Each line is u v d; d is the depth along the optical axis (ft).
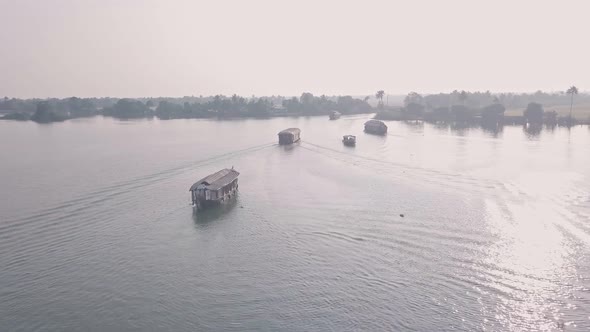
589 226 204.74
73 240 199.62
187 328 133.28
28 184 297.53
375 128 620.08
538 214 223.30
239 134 618.85
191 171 345.51
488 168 340.59
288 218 226.99
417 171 334.65
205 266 173.78
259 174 334.24
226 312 141.38
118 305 146.20
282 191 280.72
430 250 182.39
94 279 163.43
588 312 136.26
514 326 130.62
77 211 239.50
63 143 519.19
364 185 292.81
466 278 158.30
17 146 491.31
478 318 134.92
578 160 370.73
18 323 136.67
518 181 293.64
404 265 169.78
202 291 154.51
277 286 157.17
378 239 195.31
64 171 342.85
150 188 290.35
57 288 156.97
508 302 142.72
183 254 185.06
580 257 172.55
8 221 222.48
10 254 184.14
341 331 130.52
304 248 188.85
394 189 280.10
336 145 487.20
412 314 138.00
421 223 213.87
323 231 207.31
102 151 449.06
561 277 157.58
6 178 316.40
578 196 253.44
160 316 139.74
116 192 278.05
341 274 164.66
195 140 545.03
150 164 373.40
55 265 174.50
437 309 140.15
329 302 146.00
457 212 229.25
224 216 232.32
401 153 423.64
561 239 190.49
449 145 479.41
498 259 172.45
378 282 157.79
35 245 193.47
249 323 135.23
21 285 158.92
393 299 146.51
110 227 216.13
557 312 136.77
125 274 167.43
